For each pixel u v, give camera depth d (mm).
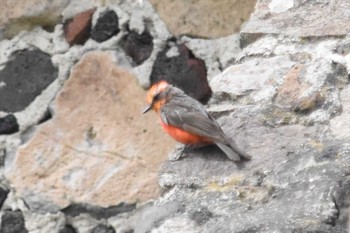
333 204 6293
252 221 6383
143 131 10398
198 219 6602
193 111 7582
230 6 10352
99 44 10570
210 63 10414
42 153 10562
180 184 7008
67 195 10453
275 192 6629
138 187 10344
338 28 8055
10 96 10766
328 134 7070
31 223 10523
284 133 7238
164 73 10477
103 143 10469
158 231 6605
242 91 7793
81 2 10625
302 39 8070
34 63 10734
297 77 7703
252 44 8312
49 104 10656
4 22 10727
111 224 10406
